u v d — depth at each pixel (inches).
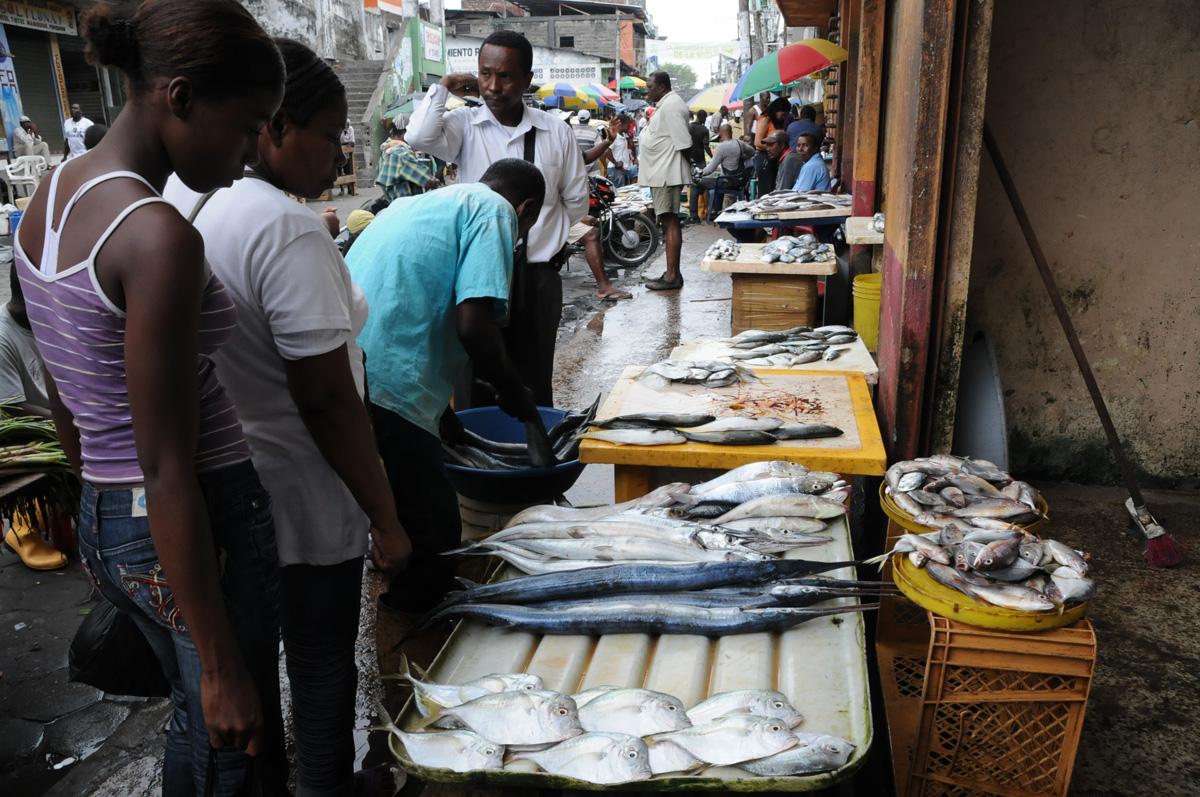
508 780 62.6
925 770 75.9
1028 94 146.2
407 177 336.8
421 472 100.3
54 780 101.0
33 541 149.6
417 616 103.3
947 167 110.3
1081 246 151.0
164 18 51.4
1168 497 155.0
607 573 83.7
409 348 100.0
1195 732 96.0
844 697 67.9
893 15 164.7
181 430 51.8
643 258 416.8
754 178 534.0
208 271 55.8
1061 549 73.1
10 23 665.6
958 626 71.2
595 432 111.8
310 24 909.2
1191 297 149.3
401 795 90.7
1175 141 143.6
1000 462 123.7
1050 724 72.6
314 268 67.8
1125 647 111.5
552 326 165.3
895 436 119.9
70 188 51.8
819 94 781.9
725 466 105.5
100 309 50.9
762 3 1123.9
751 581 81.6
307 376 68.4
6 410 135.0
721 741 62.4
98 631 85.4
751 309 230.5
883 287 147.3
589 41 1540.4
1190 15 138.4
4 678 119.5
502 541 95.1
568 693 71.9
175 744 71.1
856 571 93.9
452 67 1227.2
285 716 108.2
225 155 55.2
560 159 162.7
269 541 63.3
